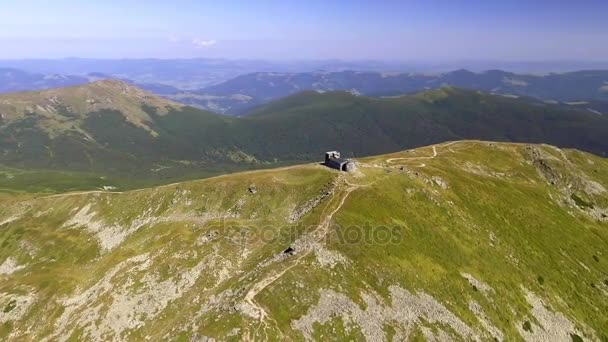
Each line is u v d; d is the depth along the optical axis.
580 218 188.00
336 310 102.25
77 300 128.12
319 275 109.12
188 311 110.56
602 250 167.38
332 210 132.88
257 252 127.44
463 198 165.25
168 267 126.50
